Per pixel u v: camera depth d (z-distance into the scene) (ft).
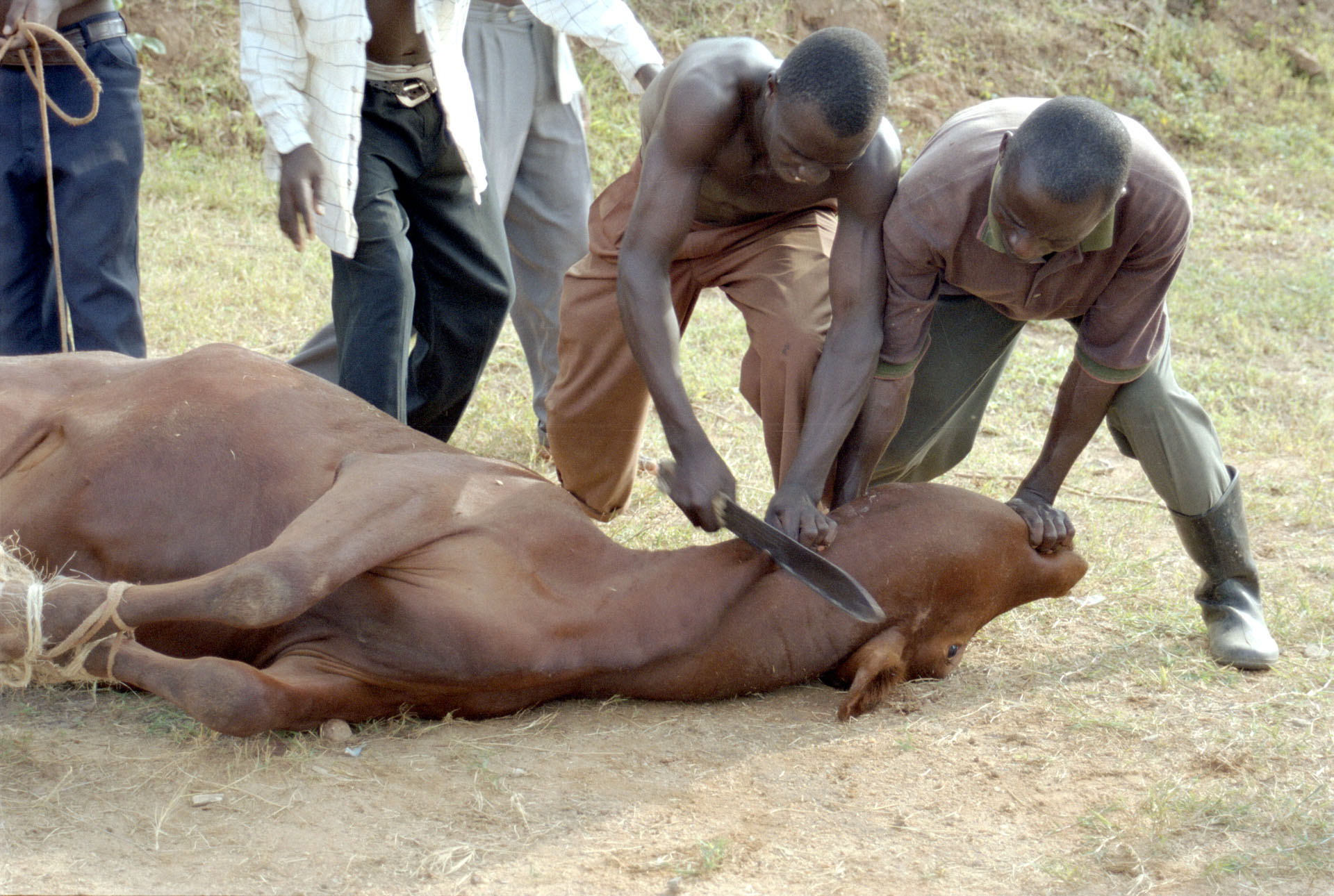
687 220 11.25
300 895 8.27
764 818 9.55
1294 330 25.73
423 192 15.17
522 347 20.17
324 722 10.28
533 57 17.54
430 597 10.36
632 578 11.01
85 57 15.53
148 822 8.95
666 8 35.68
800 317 12.41
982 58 37.32
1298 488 17.72
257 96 13.73
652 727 10.87
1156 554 15.58
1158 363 12.24
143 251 23.97
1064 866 9.06
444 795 9.57
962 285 11.74
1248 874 9.05
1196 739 10.96
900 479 14.67
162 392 11.90
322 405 11.94
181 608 9.53
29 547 11.53
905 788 10.09
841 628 11.32
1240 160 36.52
